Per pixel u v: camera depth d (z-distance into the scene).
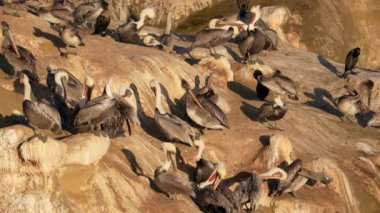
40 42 76.88
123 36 83.81
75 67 73.94
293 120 85.44
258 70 87.38
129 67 76.12
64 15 81.19
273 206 70.56
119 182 60.59
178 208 62.06
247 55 89.81
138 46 83.56
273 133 75.88
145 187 62.34
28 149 54.81
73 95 66.06
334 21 148.62
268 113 77.94
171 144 64.06
